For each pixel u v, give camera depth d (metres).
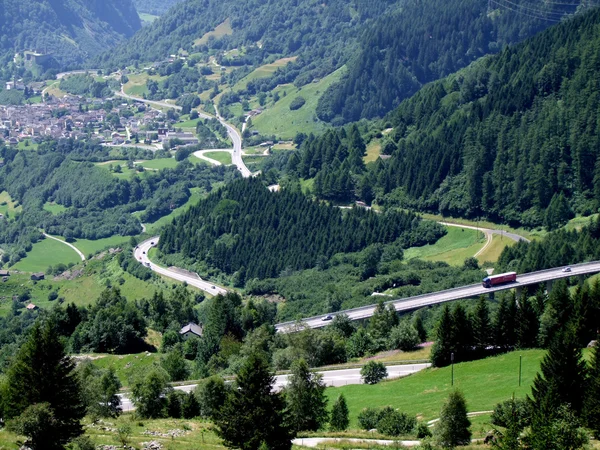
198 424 148.88
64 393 126.31
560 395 125.88
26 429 119.06
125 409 169.75
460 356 189.38
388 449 130.25
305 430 146.88
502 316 190.62
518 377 164.88
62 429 123.38
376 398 168.38
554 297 195.00
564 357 130.50
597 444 121.56
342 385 185.50
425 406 155.50
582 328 179.00
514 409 130.12
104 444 128.38
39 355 126.00
